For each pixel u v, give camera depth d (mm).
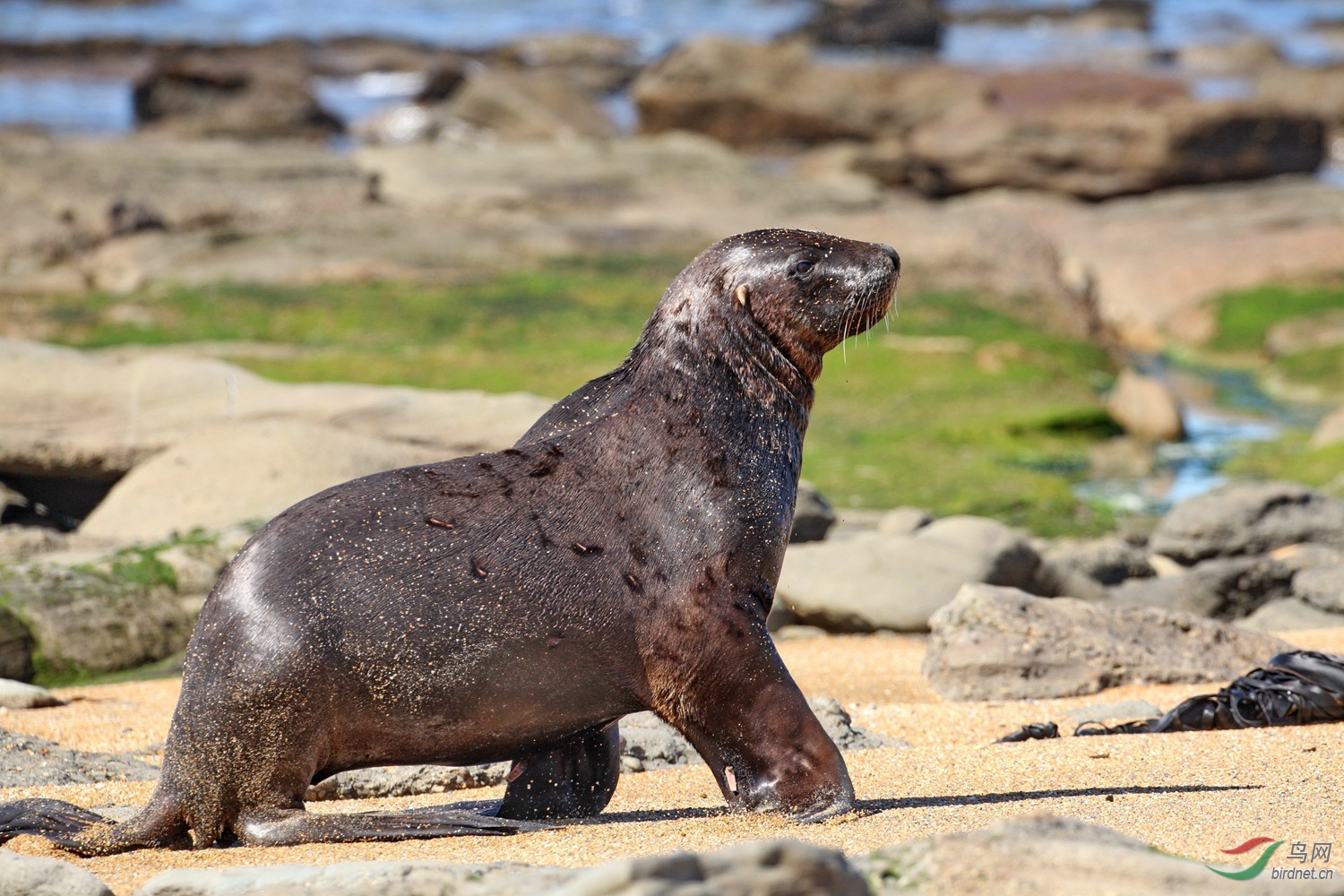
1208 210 117375
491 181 116438
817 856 13430
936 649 37844
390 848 20312
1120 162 137250
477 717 21266
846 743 29828
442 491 21547
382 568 20828
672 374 22828
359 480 21828
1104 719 32250
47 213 96938
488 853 19609
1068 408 72000
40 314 82125
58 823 21688
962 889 14516
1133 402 74438
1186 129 136125
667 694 21641
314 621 20547
